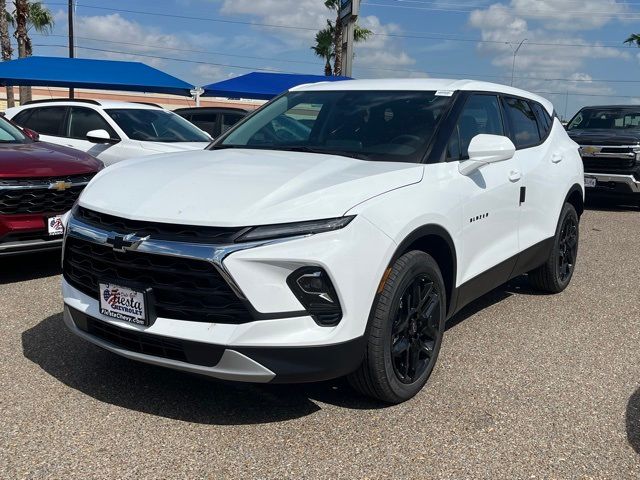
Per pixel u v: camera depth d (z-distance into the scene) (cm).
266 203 287
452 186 362
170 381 356
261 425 311
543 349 428
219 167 339
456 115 393
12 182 516
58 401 329
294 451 288
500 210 420
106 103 893
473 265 394
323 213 287
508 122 466
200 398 337
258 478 267
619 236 877
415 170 345
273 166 338
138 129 853
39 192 530
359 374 316
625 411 338
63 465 271
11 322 447
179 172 333
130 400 332
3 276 573
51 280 562
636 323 491
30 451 281
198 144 858
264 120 445
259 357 277
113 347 309
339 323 288
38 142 661
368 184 314
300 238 279
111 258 303
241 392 345
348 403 337
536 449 296
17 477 262
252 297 274
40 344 406
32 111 912
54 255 658
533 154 486
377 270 298
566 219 550
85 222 318
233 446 291
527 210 466
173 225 285
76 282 333
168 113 945
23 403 326
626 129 1162
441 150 368
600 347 436
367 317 299
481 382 369
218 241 276
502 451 293
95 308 316
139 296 291
